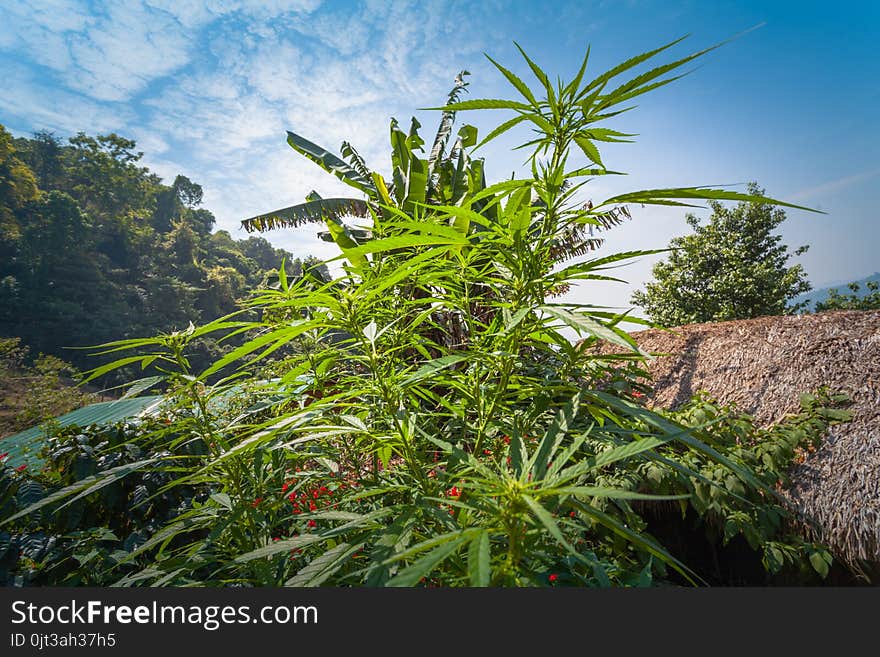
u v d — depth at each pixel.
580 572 1.32
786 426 3.00
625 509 1.40
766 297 15.59
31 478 2.29
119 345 1.19
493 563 0.78
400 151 7.02
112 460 2.29
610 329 0.78
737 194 0.73
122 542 2.25
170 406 1.52
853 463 2.65
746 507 2.52
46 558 1.97
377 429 1.18
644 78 0.82
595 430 0.99
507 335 1.04
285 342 1.04
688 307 16.66
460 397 1.49
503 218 1.10
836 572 2.53
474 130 7.17
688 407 3.20
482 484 0.73
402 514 0.88
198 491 2.45
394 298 1.34
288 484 1.55
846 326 3.73
